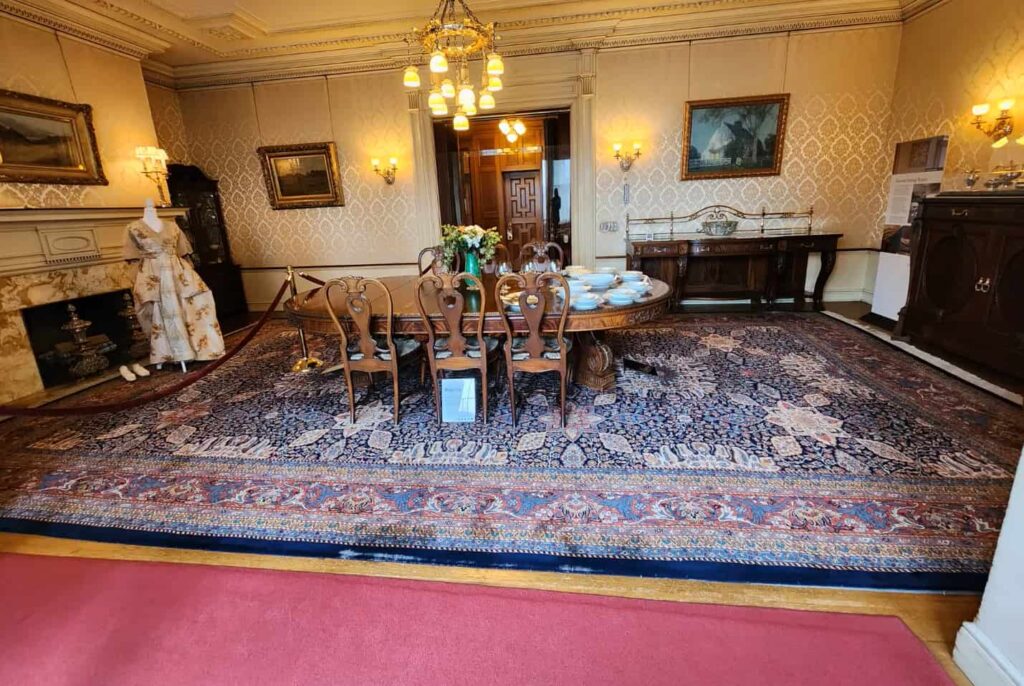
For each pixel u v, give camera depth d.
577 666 1.44
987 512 2.02
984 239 3.43
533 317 2.80
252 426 3.17
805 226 5.87
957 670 1.39
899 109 5.30
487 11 4.98
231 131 6.45
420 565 1.90
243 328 5.96
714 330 4.91
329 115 6.23
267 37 5.31
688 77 5.59
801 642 1.49
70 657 1.55
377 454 2.74
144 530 2.17
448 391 3.04
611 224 6.11
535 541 1.99
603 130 5.84
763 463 2.47
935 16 4.75
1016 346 3.23
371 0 4.55
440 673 1.44
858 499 2.15
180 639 1.59
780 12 5.21
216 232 6.58
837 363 3.83
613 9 5.05
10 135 3.94
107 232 4.52
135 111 5.05
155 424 3.24
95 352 4.33
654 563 1.85
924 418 2.85
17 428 3.24
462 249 3.60
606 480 2.39
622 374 3.78
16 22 3.97
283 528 2.15
